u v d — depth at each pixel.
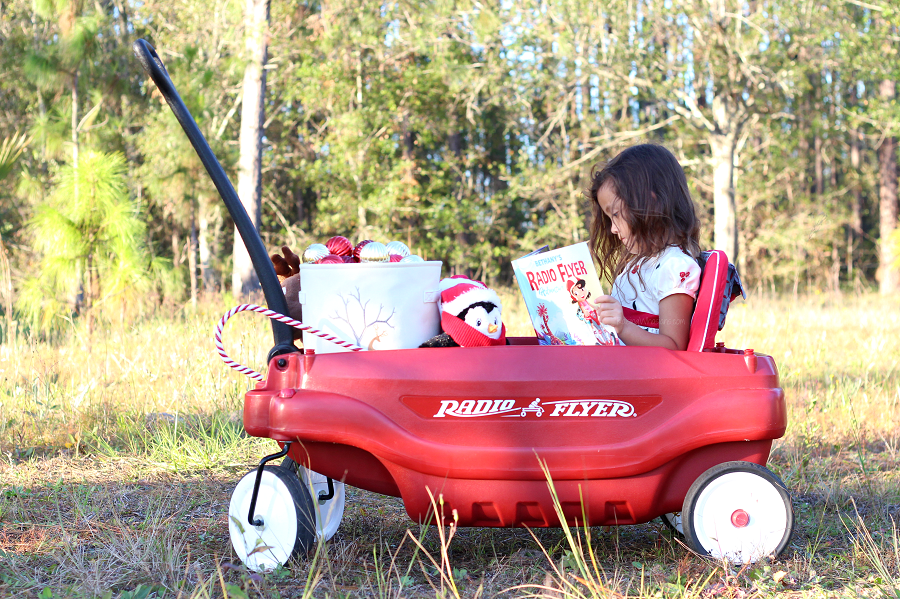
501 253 23.38
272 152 22.31
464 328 2.65
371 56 21.23
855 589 2.48
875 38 18.73
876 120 22.86
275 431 2.52
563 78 19.38
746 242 27.11
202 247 19.70
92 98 10.87
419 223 23.77
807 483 3.90
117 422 4.88
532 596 2.40
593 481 2.49
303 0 20.02
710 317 2.63
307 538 2.63
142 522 3.20
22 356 6.10
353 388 2.51
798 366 7.32
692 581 2.52
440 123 22.94
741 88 19.17
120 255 7.71
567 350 2.52
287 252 2.96
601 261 3.09
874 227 36.88
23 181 12.23
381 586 2.47
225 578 2.57
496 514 2.51
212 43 16.62
